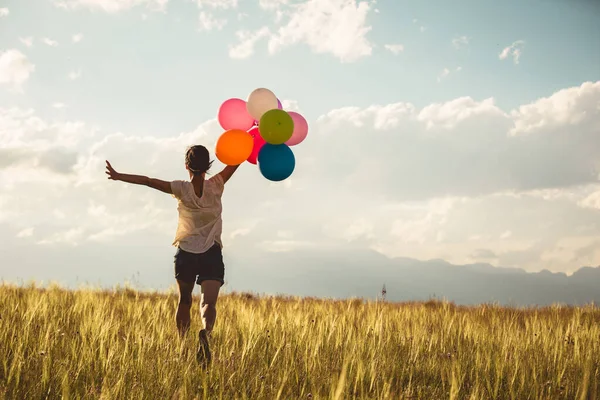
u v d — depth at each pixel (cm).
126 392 384
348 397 392
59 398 380
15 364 418
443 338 688
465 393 445
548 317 1128
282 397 398
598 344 628
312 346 552
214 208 551
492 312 1201
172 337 581
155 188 534
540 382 466
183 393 377
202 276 545
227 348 517
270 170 600
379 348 563
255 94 604
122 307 874
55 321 633
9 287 1022
